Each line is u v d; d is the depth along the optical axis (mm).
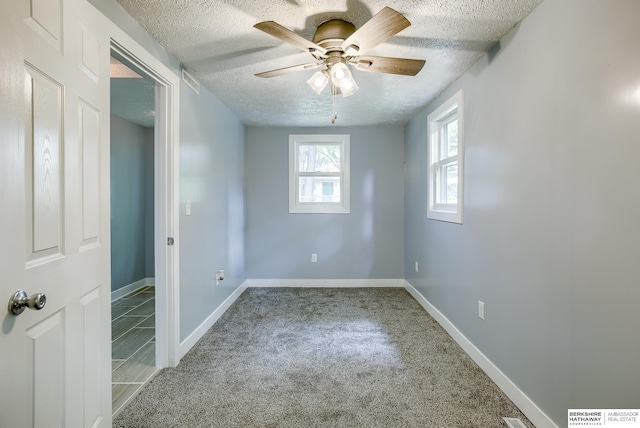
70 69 1139
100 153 1353
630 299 1124
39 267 971
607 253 1211
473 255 2316
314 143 4414
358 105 3326
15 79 847
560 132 1451
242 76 2539
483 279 2168
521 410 1732
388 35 1540
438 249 3043
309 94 2980
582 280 1329
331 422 1636
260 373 2111
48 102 1020
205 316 2812
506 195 1893
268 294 4008
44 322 1003
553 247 1499
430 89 2834
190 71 2430
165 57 2088
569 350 1400
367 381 2020
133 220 4238
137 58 1763
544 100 1558
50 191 1031
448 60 2240
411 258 4004
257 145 4355
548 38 1529
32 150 945
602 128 1230
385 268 4391
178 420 1646
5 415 833
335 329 2883
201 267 2705
